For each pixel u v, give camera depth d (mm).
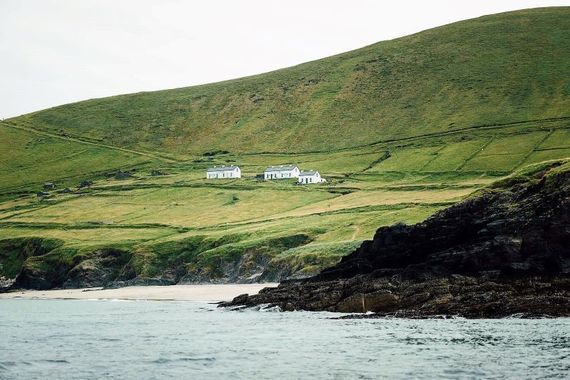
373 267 99562
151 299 146750
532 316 75188
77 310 121625
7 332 84312
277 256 163875
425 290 85188
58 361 59250
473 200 95750
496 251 85938
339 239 168625
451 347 59469
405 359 54625
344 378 48188
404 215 180500
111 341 73125
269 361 56469
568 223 83500
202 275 178000
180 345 68125
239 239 192375
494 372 48219
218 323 87812
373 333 70438
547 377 46156
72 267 197500
